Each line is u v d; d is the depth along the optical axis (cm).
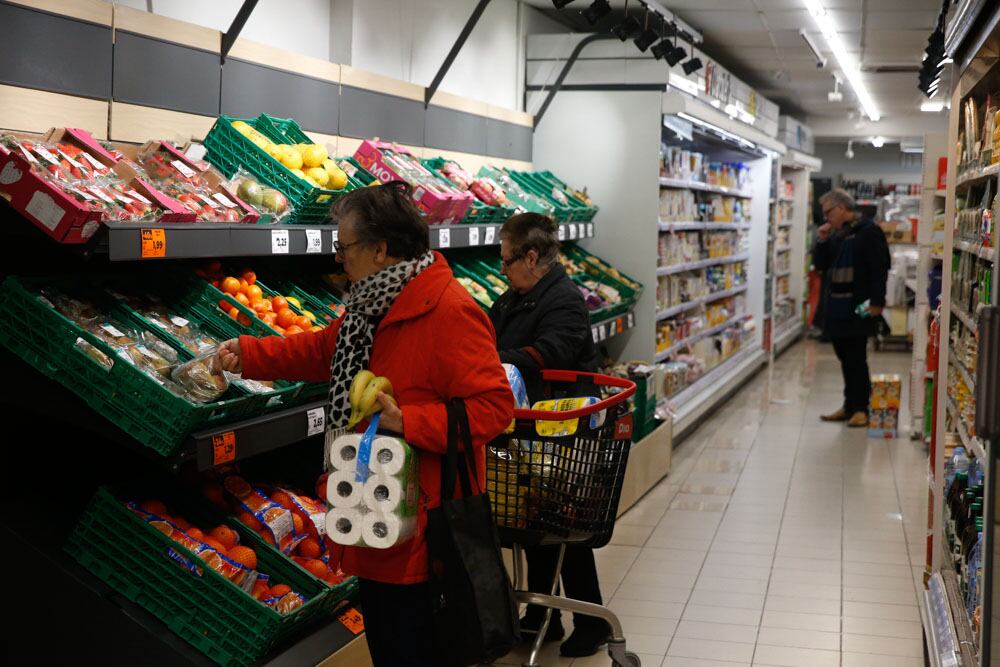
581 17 884
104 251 254
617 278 730
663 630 427
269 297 352
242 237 304
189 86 364
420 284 243
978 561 309
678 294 872
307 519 341
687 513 608
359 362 249
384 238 240
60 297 274
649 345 750
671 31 775
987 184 351
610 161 749
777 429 873
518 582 325
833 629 428
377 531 229
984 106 381
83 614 275
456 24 657
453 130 613
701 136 867
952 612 342
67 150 283
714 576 496
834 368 1280
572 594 395
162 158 327
